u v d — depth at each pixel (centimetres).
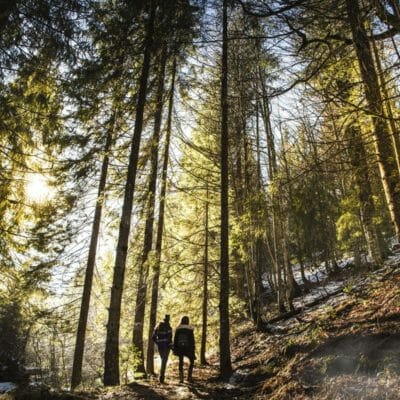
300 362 706
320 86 636
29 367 2139
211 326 1520
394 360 534
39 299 1486
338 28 705
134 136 1087
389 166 662
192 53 1253
